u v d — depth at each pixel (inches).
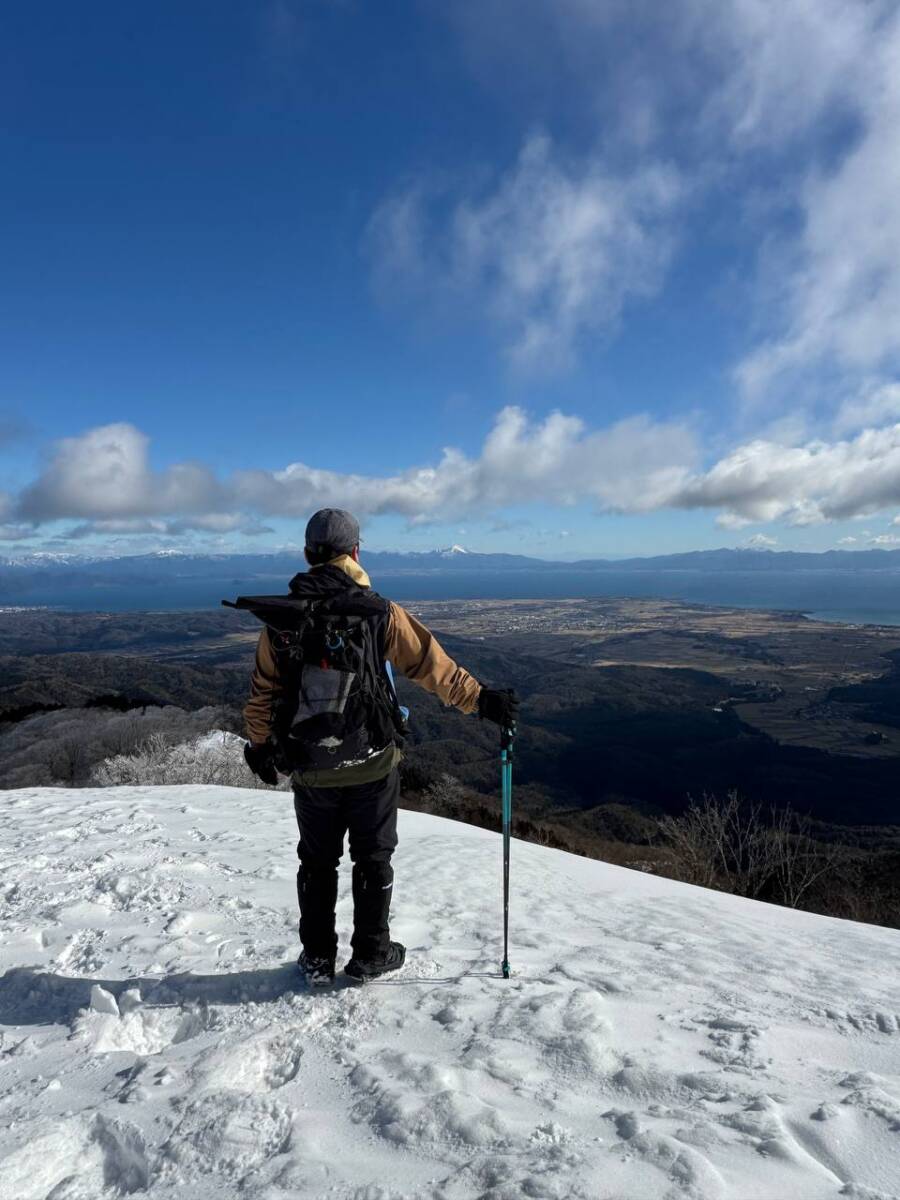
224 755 653.3
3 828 250.2
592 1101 73.4
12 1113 77.1
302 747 93.6
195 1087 77.8
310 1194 58.8
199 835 237.5
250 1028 93.4
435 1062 80.6
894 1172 60.3
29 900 159.8
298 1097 76.0
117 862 193.6
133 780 617.0
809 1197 56.3
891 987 127.9
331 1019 94.9
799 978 127.7
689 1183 57.0
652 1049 85.8
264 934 133.0
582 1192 56.2
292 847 217.5
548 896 196.5
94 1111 73.2
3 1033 99.7
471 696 104.7
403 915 157.8
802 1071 81.0
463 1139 65.7
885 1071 83.6
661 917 183.8
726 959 138.5
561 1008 95.7
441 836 300.7
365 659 96.0
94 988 102.5
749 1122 66.9
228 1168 64.1
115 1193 63.5
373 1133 68.1
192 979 108.9
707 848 570.3
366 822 103.7
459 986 105.7
